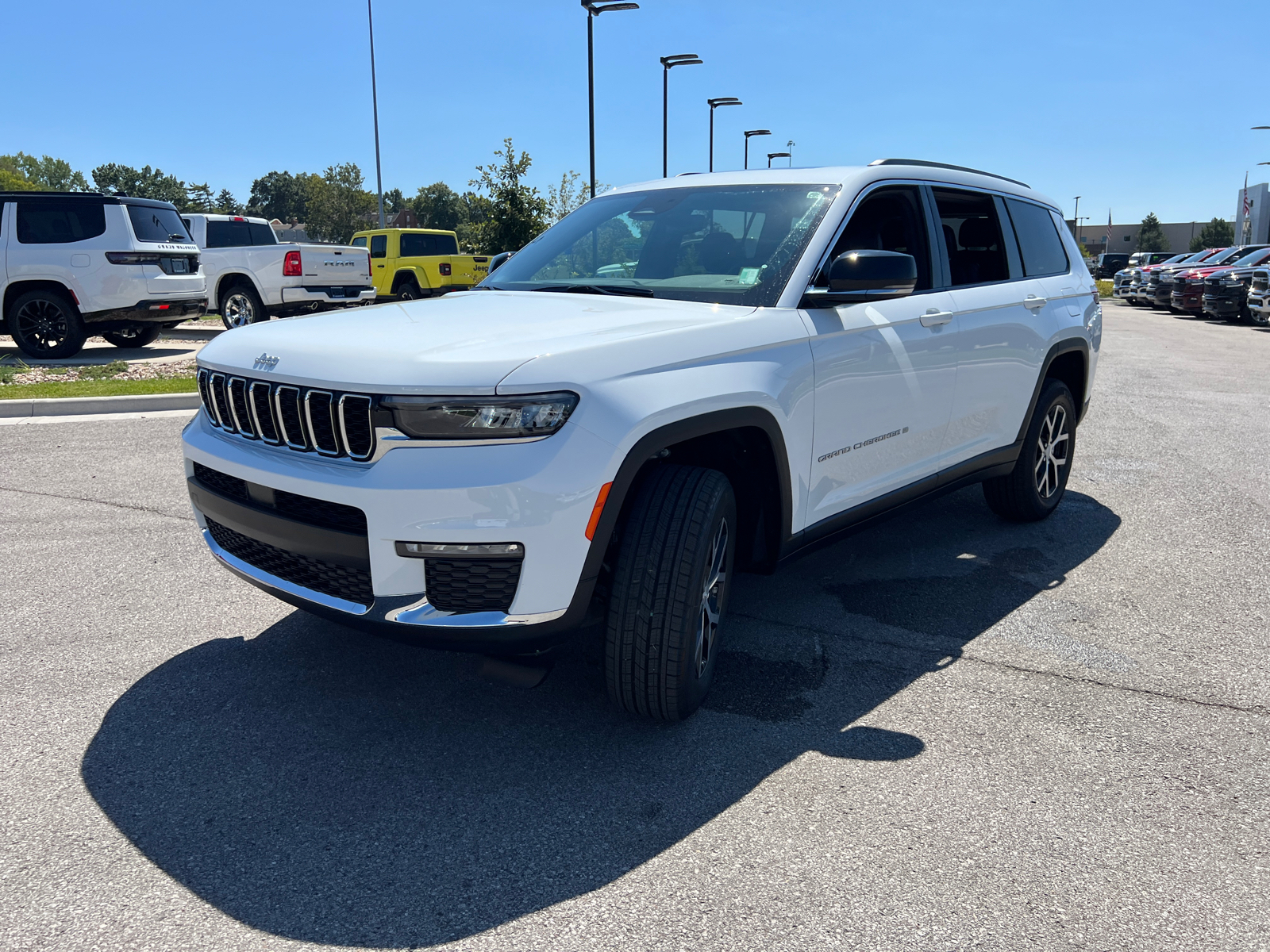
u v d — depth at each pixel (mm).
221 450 3012
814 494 3457
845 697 3293
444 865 2365
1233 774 2814
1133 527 5359
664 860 2391
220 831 2494
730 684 3383
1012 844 2465
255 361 2904
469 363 2547
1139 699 3291
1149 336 18672
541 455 2512
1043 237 5258
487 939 2109
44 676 3367
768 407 3074
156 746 2916
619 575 2783
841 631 3857
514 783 2736
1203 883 2316
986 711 3197
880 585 4398
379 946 2084
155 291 12047
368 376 2584
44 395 8602
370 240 21469
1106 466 6941
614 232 4066
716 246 3697
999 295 4582
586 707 3205
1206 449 7539
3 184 129125
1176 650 3703
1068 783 2760
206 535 3354
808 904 2227
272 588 2922
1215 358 14516
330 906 2211
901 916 2188
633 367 2721
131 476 6105
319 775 2766
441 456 2520
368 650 3629
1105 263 59594
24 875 2303
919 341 3920
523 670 2777
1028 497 5168
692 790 2707
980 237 4707
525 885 2293
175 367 11117
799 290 3410
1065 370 5523
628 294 3578
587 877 2322
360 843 2451
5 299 11617
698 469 2902
